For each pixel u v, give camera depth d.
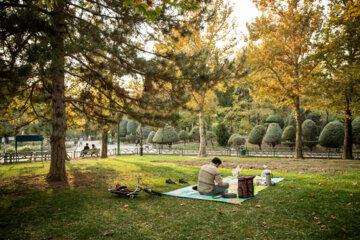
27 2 6.51
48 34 6.46
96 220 4.88
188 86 9.57
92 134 89.69
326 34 17.42
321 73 17.48
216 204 5.96
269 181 8.19
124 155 25.75
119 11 8.37
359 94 15.18
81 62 9.19
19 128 10.42
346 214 5.00
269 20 20.45
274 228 4.36
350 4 11.45
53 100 9.45
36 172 11.45
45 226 4.55
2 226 4.56
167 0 3.71
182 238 3.98
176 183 9.16
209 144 38.03
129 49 8.59
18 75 5.58
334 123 22.81
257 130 28.55
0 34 6.18
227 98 44.06
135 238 3.99
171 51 9.48
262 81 20.53
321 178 9.43
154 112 9.75
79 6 8.35
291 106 21.52
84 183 8.90
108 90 11.18
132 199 6.61
